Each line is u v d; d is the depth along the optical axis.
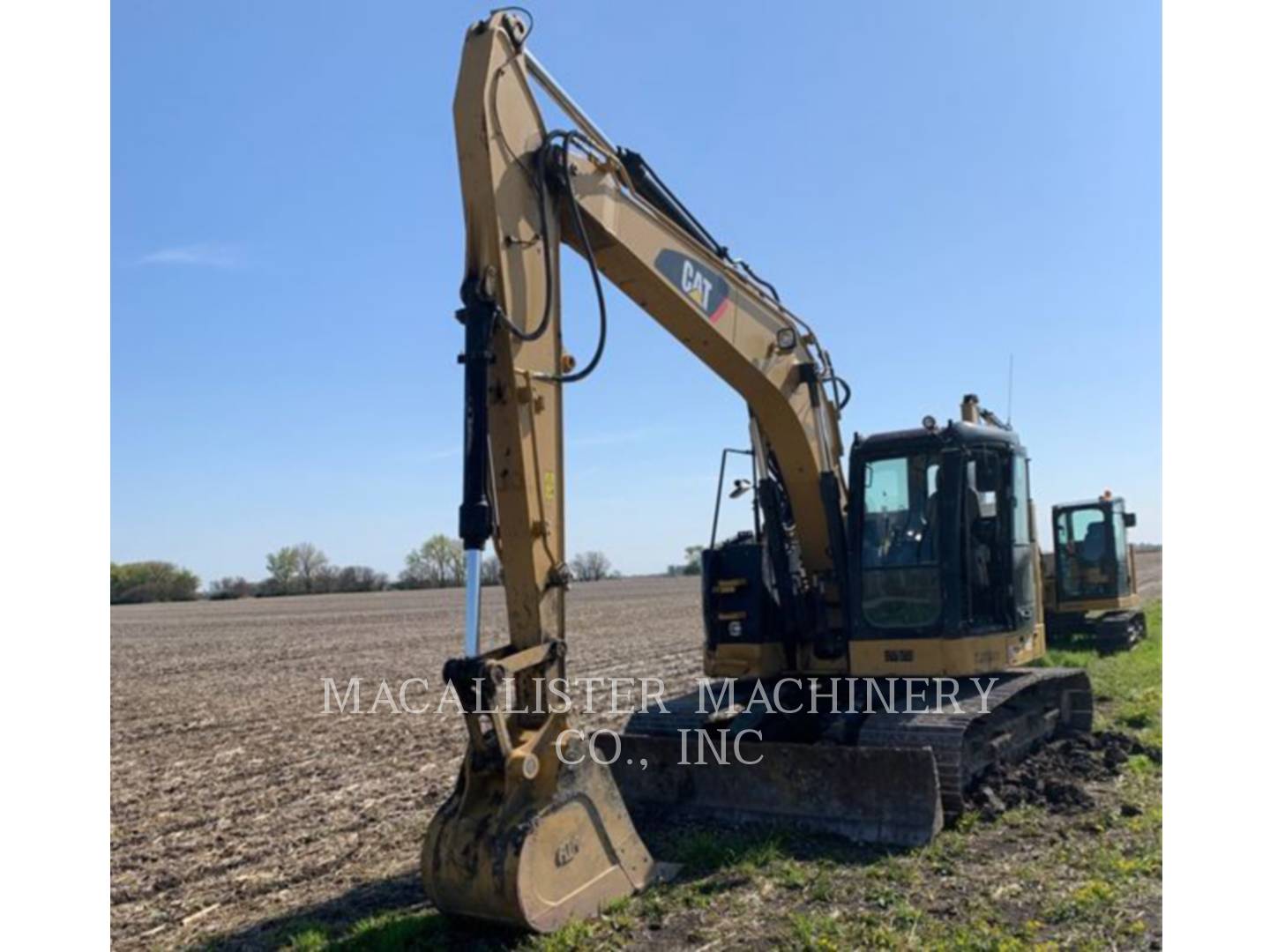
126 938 6.16
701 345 7.76
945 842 7.04
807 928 5.55
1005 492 8.78
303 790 9.89
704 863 6.82
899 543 8.36
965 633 8.08
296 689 18.66
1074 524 18.31
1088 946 5.22
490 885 5.41
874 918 5.74
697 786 7.98
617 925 5.71
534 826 5.48
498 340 5.92
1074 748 9.41
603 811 6.06
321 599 74.50
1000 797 7.89
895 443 8.38
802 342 8.78
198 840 8.27
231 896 6.85
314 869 7.34
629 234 6.86
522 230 6.12
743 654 8.98
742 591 9.05
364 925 5.98
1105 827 7.27
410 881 6.93
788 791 7.59
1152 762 9.03
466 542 5.56
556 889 5.61
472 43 6.10
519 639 5.98
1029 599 9.16
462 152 5.95
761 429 8.98
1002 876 6.36
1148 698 12.13
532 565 5.95
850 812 7.34
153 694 18.73
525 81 6.27
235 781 10.52
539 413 6.10
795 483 8.79
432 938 5.68
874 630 8.33
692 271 7.41
